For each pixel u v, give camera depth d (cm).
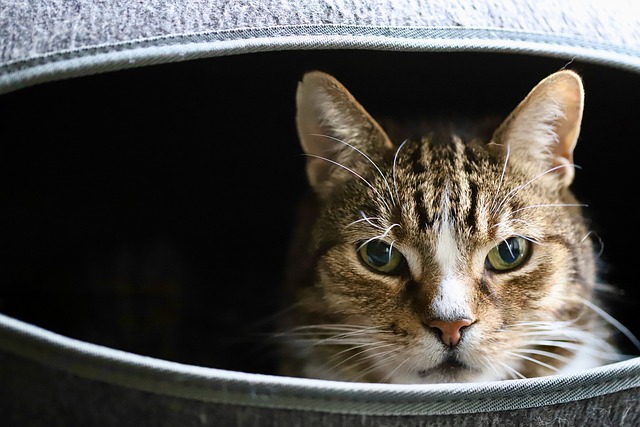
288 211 51
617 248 47
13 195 46
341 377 45
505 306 43
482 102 48
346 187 45
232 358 48
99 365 35
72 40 37
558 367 44
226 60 46
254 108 48
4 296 46
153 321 48
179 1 38
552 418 37
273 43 38
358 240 44
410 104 48
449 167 44
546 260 43
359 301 44
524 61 46
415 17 39
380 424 36
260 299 50
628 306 46
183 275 50
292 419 36
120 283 49
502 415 37
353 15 38
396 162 44
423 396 36
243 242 52
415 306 42
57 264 47
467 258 43
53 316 47
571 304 44
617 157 47
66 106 45
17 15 37
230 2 38
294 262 47
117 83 46
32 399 35
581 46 39
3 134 45
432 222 43
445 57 46
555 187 45
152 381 35
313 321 45
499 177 44
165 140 48
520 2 40
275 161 50
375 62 46
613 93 45
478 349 42
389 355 43
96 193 48
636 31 41
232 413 35
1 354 35
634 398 37
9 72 36
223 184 50
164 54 37
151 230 50
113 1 38
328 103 44
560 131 44
